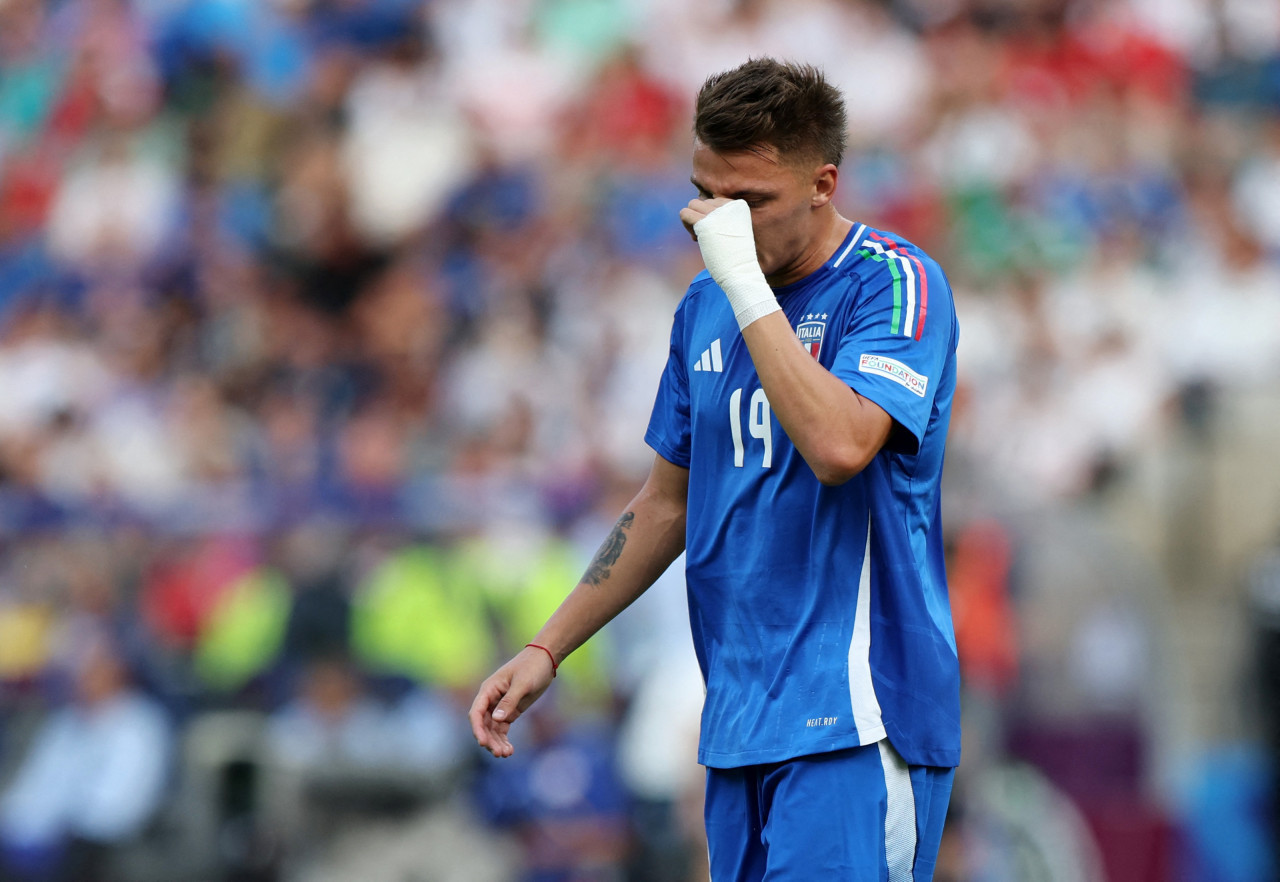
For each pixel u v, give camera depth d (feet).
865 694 33.19
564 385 114.21
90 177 156.04
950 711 34.12
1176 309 111.75
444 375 119.96
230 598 84.58
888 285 33.58
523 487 85.25
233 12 160.35
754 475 34.50
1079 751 78.38
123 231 149.59
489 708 36.35
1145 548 102.47
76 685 85.10
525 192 136.46
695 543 35.63
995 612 78.79
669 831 77.66
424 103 147.33
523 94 148.36
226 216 145.59
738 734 34.42
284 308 133.90
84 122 163.73
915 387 32.55
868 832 33.04
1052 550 81.92
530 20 154.20
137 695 84.28
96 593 86.58
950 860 69.00
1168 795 78.64
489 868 78.59
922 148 128.77
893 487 33.94
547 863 78.64
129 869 82.12
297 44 156.66
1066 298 112.06
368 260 134.72
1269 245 116.98
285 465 107.24
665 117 140.15
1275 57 132.26
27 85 173.06
